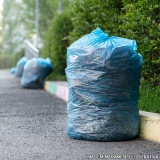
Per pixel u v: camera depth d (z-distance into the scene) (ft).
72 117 12.17
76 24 23.88
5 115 17.11
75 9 23.45
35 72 32.19
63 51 35.91
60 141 11.89
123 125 11.75
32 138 12.35
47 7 87.51
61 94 25.63
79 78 11.85
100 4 20.27
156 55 16.58
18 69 56.29
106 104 11.59
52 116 17.04
